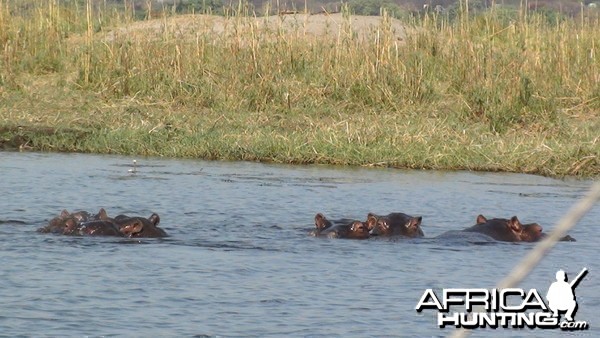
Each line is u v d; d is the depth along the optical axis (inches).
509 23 2482.8
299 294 888.9
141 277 932.6
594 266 1036.5
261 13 2741.1
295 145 1811.0
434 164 1760.6
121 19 2687.0
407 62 2182.6
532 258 454.3
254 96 2084.2
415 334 780.0
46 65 2282.2
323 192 1462.8
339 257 1039.0
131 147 1844.2
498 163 1758.1
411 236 1150.3
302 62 2199.8
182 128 1909.4
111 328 775.1
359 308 847.7
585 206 445.7
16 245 1048.2
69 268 957.8
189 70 2172.7
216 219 1237.1
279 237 1136.8
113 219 1130.0
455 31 2426.2
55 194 1378.0
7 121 1918.1
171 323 792.3
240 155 1807.3
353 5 2984.7
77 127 1919.3
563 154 1759.4
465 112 2030.0
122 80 2146.9
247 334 767.7
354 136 1830.7
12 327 770.2
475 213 1339.8
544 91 2084.2
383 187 1529.3
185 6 3134.8
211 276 945.5
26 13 2571.4
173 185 1487.5
